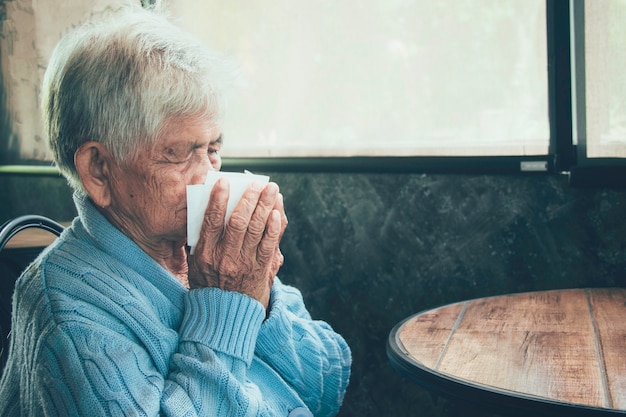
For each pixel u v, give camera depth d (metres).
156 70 0.87
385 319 2.35
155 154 0.89
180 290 0.96
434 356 1.16
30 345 0.84
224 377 0.86
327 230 2.44
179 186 0.92
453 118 2.15
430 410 2.27
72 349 0.81
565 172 1.96
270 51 2.50
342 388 1.18
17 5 3.37
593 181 1.90
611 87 1.87
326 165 2.40
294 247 2.53
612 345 1.19
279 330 1.00
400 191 2.26
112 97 0.87
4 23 3.44
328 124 2.40
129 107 0.87
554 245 2.00
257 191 0.91
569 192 1.96
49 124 0.92
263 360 1.01
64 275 0.88
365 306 2.39
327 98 2.39
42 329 0.83
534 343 1.22
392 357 1.20
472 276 2.15
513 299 1.58
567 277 1.99
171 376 0.87
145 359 0.86
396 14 2.21
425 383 1.09
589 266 1.96
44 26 3.29
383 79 2.26
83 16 3.11
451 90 2.14
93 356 0.81
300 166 2.46
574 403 0.93
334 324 2.46
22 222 1.42
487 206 2.10
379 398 2.39
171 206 0.92
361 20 2.28
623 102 1.86
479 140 2.11
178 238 0.96
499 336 1.27
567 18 1.91
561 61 1.93
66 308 0.84
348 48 2.32
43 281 0.88
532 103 2.01
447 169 2.14
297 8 2.41
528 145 2.03
